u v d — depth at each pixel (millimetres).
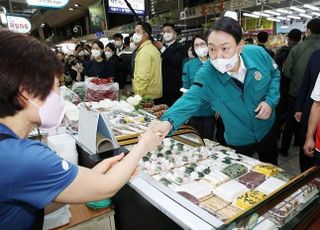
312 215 1112
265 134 1658
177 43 3297
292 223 1033
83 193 632
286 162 2986
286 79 3273
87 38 11852
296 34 3682
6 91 564
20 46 581
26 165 554
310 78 2004
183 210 916
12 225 603
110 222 1310
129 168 765
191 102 1439
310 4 4703
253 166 1324
